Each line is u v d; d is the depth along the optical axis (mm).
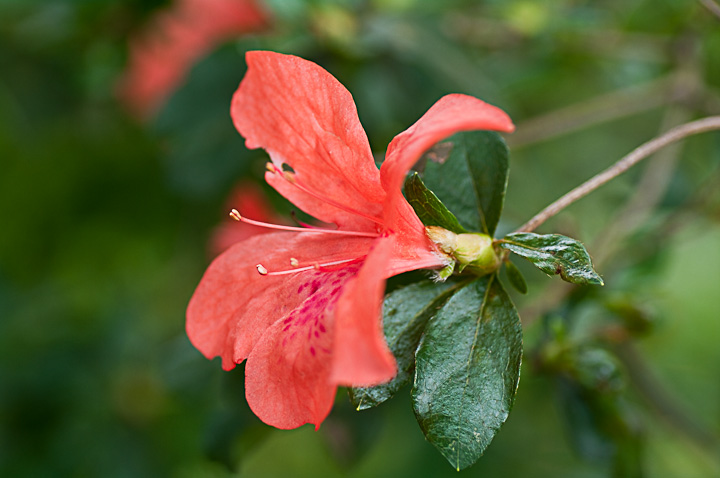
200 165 323
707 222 325
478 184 241
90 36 377
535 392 392
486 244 233
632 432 283
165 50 375
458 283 237
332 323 226
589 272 225
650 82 378
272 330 231
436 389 229
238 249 241
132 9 361
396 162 220
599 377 276
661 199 332
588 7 378
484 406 227
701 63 326
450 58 323
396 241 231
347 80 318
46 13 365
